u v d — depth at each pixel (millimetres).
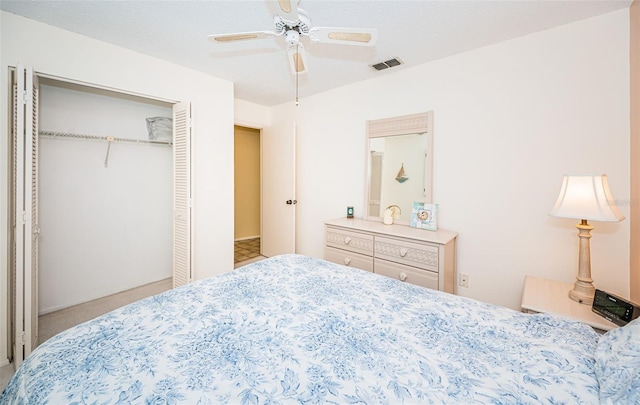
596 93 1780
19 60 1861
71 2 1717
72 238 2656
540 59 1973
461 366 839
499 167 2168
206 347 938
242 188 5617
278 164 3959
